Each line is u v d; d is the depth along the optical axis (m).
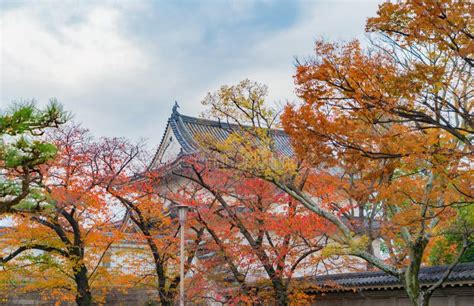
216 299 24.36
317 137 14.44
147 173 25.80
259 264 26.14
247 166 18.45
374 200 17.78
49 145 15.93
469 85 14.50
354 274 25.52
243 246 23.05
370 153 13.88
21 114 14.81
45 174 22.42
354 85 13.39
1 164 16.47
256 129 20.05
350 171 17.30
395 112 13.32
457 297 20.61
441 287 20.75
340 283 25.06
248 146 19.09
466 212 19.25
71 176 23.75
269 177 18.30
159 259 25.91
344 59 13.45
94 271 25.83
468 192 14.15
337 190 22.00
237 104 20.55
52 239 24.94
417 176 18.20
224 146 20.36
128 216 28.48
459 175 13.84
